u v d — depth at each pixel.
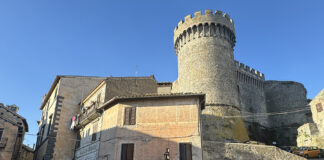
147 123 24.02
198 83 47.84
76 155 33.12
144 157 22.59
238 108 47.88
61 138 35.69
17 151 38.19
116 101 25.98
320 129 46.19
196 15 53.66
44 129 42.44
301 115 64.19
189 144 22.33
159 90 48.34
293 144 62.06
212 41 51.06
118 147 23.56
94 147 27.58
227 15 54.69
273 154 29.33
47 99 47.47
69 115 37.75
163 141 22.91
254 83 68.88
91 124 30.91
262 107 67.56
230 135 42.22
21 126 35.88
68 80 39.66
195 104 24.02
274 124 67.56
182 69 52.38
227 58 51.06
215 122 43.06
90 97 36.91
